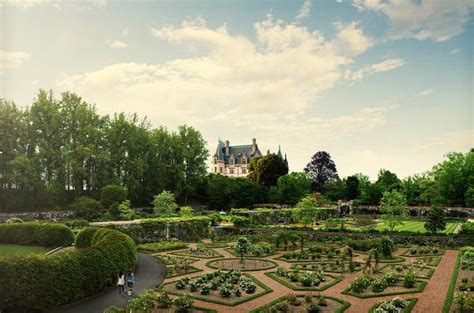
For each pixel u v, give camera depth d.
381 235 61.56
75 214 81.12
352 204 114.38
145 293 28.78
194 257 49.66
